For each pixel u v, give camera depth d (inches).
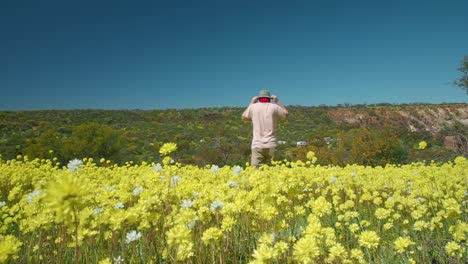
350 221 173.8
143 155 1077.8
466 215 159.9
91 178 285.3
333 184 232.5
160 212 133.5
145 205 120.0
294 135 1726.1
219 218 130.2
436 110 2554.1
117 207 134.8
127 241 113.8
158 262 121.6
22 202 149.5
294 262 103.3
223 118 2768.2
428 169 283.7
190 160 858.8
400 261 129.7
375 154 649.0
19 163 429.1
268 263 83.2
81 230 112.5
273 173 210.4
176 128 2219.5
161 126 2292.1
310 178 240.4
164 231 127.0
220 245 115.0
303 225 152.4
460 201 188.4
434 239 139.6
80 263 125.0
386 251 138.0
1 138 1552.7
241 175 187.9
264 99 310.0
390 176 273.7
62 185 61.2
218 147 943.7
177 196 142.6
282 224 123.0
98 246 130.6
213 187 165.0
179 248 97.1
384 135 677.9
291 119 2490.2
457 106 2620.6
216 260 118.6
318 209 123.6
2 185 282.8
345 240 147.2
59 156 896.9
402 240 120.2
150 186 146.5
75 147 876.6
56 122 2188.7
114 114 2684.5
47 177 271.6
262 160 308.0
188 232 97.0
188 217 116.3
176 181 148.2
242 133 2006.6
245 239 131.3
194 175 229.8
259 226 127.0
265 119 305.9
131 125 2261.3
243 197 127.0
